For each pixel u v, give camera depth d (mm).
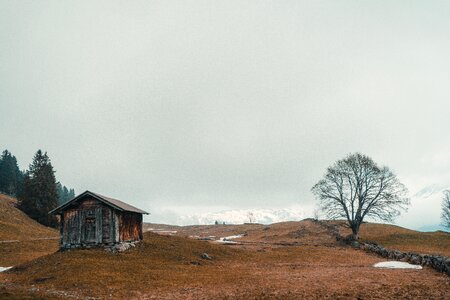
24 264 38812
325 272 36594
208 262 44062
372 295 24641
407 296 24188
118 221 44469
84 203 45250
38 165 105125
